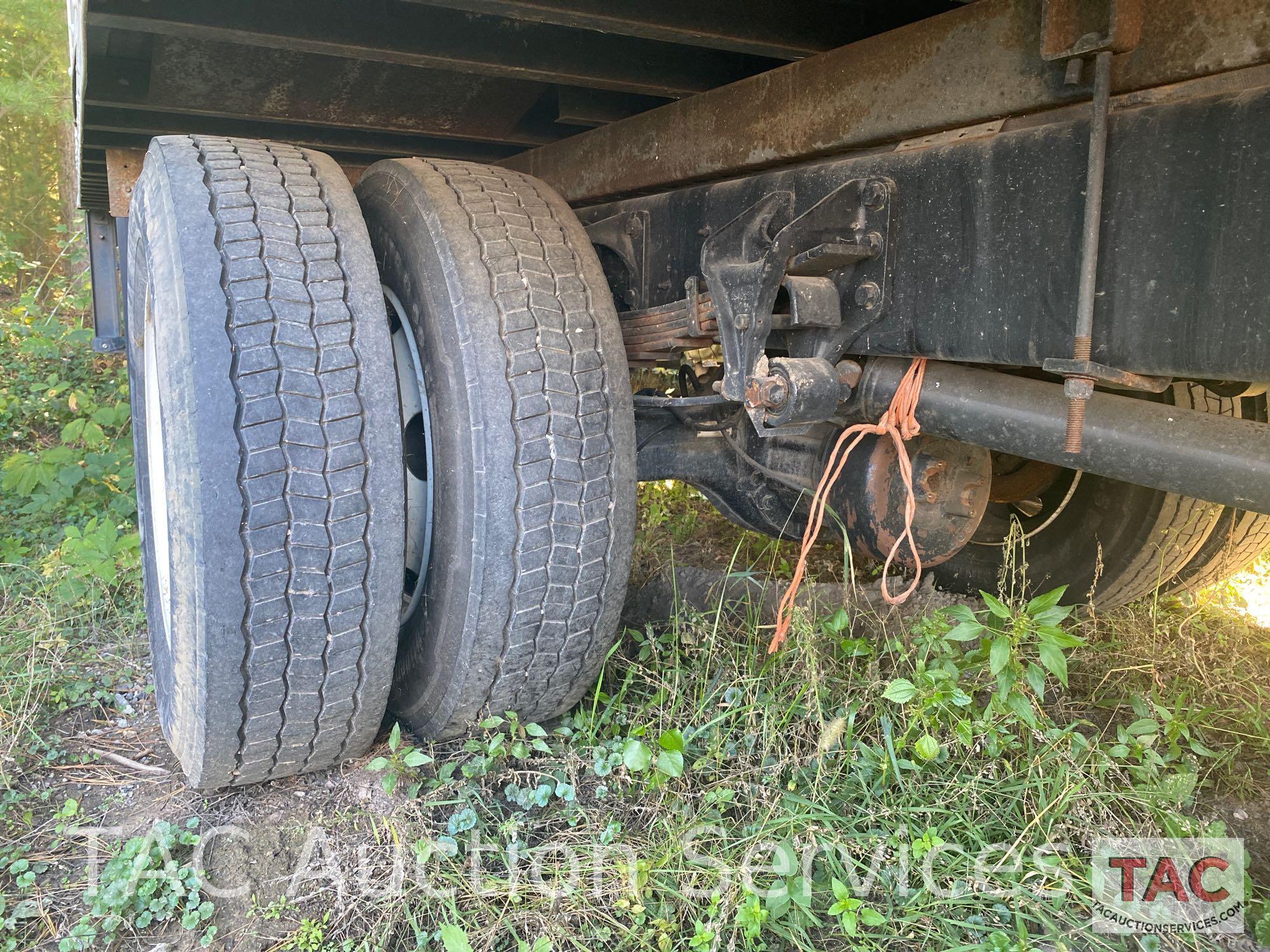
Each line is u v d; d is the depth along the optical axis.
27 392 7.42
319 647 2.32
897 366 2.57
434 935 2.10
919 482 2.80
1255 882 2.21
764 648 3.02
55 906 2.22
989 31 2.15
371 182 3.00
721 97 2.92
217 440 2.17
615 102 3.41
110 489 5.03
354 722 2.49
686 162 3.08
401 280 2.73
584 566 2.53
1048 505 3.64
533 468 2.43
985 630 2.64
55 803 2.60
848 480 2.86
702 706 2.68
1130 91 1.91
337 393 2.28
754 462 3.11
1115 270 1.92
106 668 3.38
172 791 2.64
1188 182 1.79
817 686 2.55
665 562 4.20
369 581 2.33
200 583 2.20
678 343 3.03
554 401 2.47
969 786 2.30
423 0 2.23
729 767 2.54
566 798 2.48
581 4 2.29
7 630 3.46
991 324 2.17
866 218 2.42
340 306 2.34
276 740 2.42
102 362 8.25
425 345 2.59
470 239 2.58
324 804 2.57
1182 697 2.73
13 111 11.18
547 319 2.53
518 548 2.43
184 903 2.25
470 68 2.83
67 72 11.12
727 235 2.64
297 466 2.23
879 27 2.73
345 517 2.28
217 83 3.39
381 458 2.33
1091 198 1.88
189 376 2.19
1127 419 2.19
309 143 4.25
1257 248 1.70
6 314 9.44
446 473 2.51
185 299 2.22
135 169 4.74
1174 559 3.35
